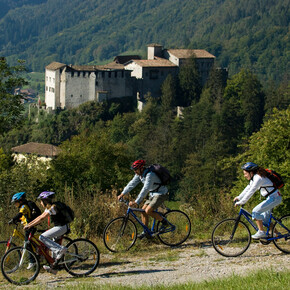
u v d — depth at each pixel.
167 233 10.96
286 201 26.20
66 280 9.04
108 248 10.57
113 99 133.62
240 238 10.91
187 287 7.77
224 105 110.00
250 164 9.70
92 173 39.38
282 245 10.18
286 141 30.14
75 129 129.00
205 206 13.20
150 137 106.62
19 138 129.62
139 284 8.54
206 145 93.06
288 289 7.19
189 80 138.38
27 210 9.15
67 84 130.62
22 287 8.64
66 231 9.16
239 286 7.56
